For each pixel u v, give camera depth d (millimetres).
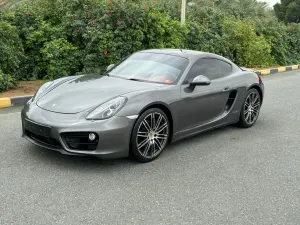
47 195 3482
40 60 9758
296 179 4180
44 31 9695
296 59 18047
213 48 12875
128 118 4066
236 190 3816
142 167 4273
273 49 16734
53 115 4059
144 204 3410
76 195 3510
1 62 8156
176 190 3736
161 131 4543
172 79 4859
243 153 4953
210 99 5227
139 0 11469
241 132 5930
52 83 4914
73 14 9875
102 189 3660
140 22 9859
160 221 3131
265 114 7238
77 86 4645
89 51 9594
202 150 4980
